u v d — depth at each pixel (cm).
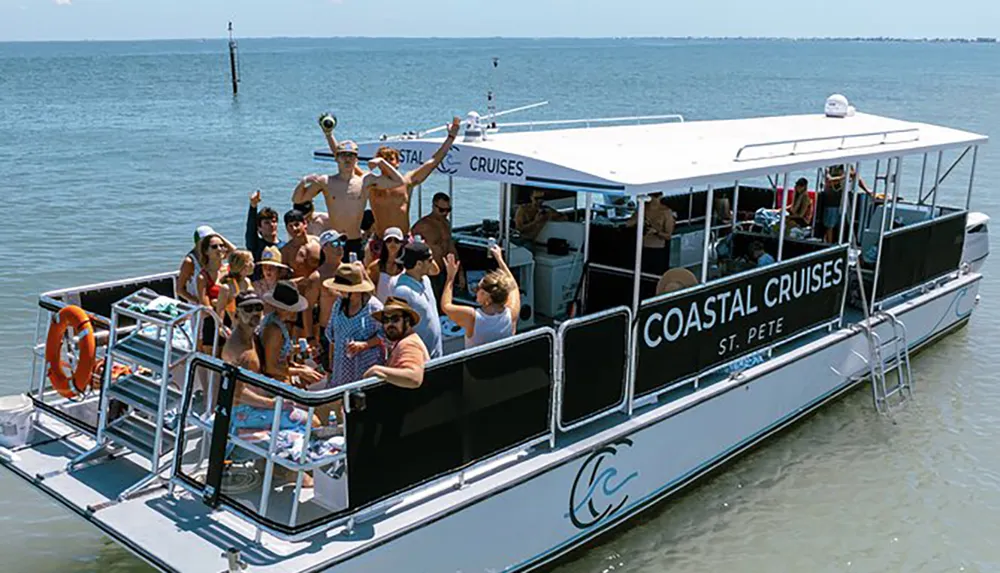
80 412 732
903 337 1099
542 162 769
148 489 627
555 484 698
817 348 995
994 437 1029
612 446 743
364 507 568
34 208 2441
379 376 555
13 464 657
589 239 1001
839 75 13688
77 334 670
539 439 686
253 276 700
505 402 648
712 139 1005
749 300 878
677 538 815
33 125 5091
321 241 760
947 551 809
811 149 987
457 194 2589
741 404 895
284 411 606
